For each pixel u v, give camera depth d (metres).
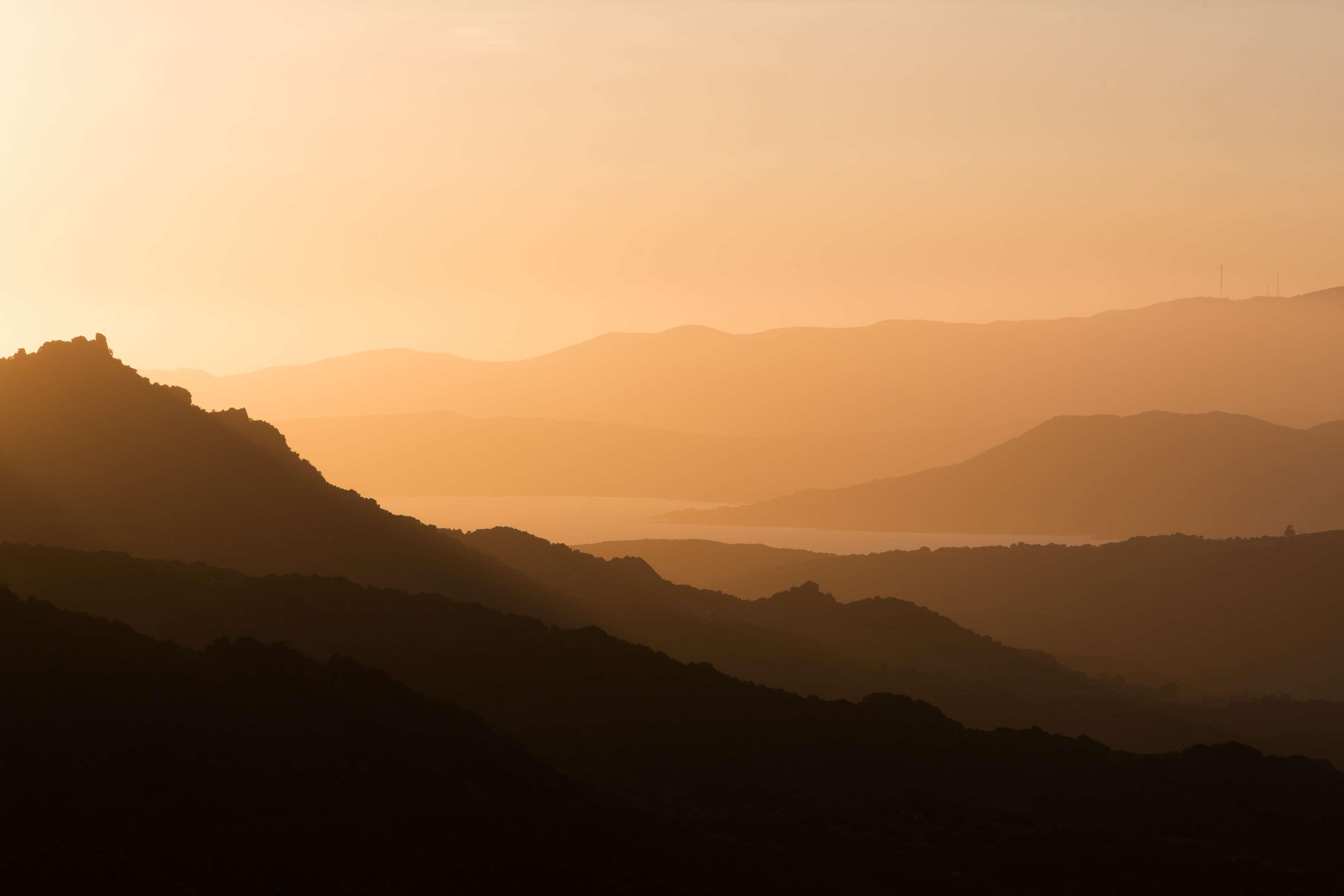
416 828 133.38
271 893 117.31
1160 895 151.62
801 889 143.12
